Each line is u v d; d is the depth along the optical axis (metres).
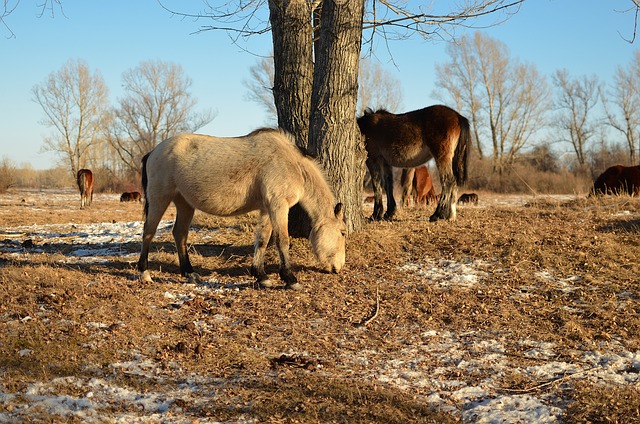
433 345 5.81
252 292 7.36
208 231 11.26
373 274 7.99
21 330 5.77
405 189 14.71
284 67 9.98
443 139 10.90
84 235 12.13
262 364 5.26
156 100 58.06
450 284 7.53
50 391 4.60
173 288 7.54
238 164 7.49
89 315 6.22
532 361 5.43
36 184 59.34
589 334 5.95
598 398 4.62
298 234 9.62
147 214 7.95
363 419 4.28
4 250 10.29
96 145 61.16
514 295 7.10
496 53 52.25
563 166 53.84
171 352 5.47
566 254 8.30
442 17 9.93
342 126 9.30
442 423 4.29
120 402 4.52
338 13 9.10
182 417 4.31
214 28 10.11
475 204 22.81
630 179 15.86
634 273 7.54
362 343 5.84
